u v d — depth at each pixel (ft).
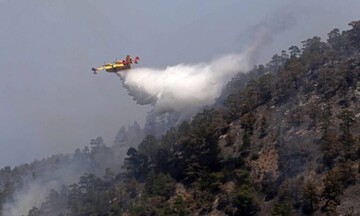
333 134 442.09
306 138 467.93
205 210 453.17
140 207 480.64
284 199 416.26
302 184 422.41
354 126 453.58
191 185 493.36
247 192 424.05
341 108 481.87
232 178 468.75
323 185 412.36
